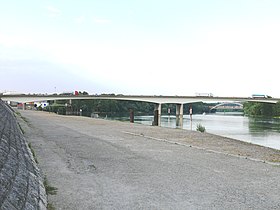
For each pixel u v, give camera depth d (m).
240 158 12.53
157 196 7.09
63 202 6.43
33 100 81.12
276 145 25.25
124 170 9.77
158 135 21.66
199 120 78.62
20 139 11.58
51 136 19.11
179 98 86.44
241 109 194.12
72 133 21.39
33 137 18.16
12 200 4.41
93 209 6.09
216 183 8.35
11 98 78.69
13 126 14.21
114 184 8.06
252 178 9.04
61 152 12.92
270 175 9.50
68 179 8.41
